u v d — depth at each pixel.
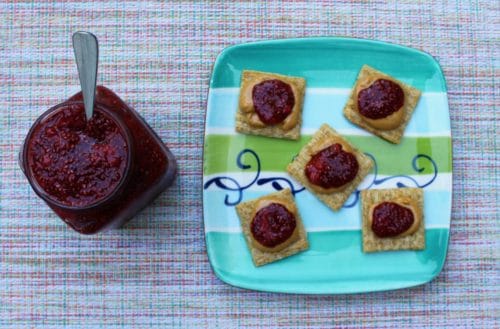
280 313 0.67
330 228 0.66
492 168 0.68
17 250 0.67
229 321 0.67
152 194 0.63
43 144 0.57
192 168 0.67
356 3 0.68
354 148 0.66
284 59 0.67
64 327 0.66
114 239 0.67
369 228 0.66
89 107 0.57
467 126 0.68
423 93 0.67
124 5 0.68
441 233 0.66
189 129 0.67
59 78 0.67
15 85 0.67
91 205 0.56
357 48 0.66
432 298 0.67
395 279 0.66
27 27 0.67
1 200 0.67
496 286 0.67
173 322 0.66
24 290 0.66
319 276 0.66
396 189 0.66
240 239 0.66
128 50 0.67
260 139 0.66
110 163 0.57
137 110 0.67
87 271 0.67
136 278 0.67
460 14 0.68
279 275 0.66
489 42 0.68
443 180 0.67
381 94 0.66
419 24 0.68
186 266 0.67
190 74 0.67
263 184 0.66
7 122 0.67
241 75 0.66
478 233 0.68
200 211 0.67
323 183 0.65
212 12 0.68
